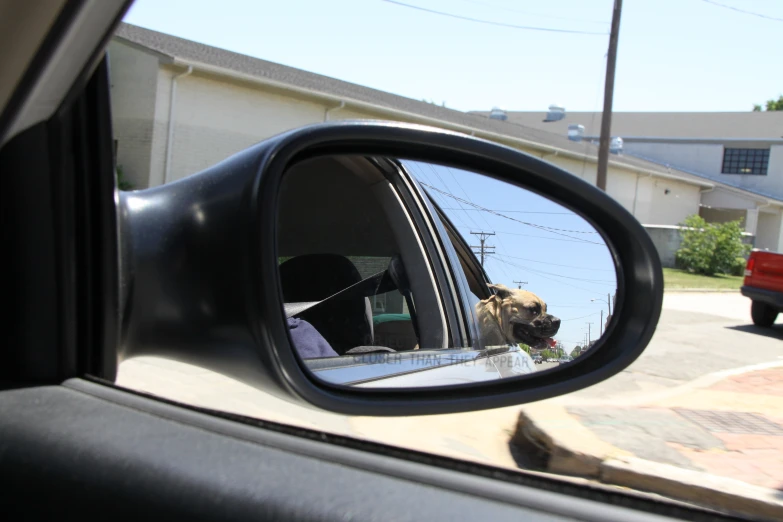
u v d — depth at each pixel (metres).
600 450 4.18
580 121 46.25
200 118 15.43
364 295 1.88
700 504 3.69
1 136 1.17
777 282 12.37
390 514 0.99
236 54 18.91
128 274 1.25
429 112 22.27
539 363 1.83
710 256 26.80
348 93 19.22
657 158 42.31
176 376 2.37
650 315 1.76
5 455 1.14
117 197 1.26
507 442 4.66
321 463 1.12
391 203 2.05
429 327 2.02
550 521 1.00
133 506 1.06
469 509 1.01
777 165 39.09
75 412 1.19
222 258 1.22
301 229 1.81
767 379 7.40
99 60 1.14
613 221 1.80
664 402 6.04
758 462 4.27
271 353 1.19
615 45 18.58
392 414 1.53
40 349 1.25
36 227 1.23
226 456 1.11
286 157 1.30
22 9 1.00
